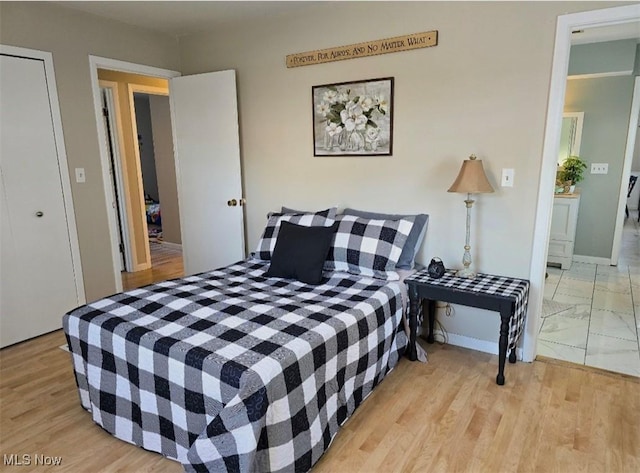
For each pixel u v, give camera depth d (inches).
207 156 146.1
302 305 84.7
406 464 70.6
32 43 113.2
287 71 128.6
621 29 142.6
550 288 160.1
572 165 186.7
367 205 122.0
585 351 110.1
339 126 122.3
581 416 82.5
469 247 103.3
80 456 73.3
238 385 59.2
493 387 93.0
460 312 111.7
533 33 92.7
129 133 182.7
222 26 136.5
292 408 63.4
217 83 138.6
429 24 104.3
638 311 137.5
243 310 81.3
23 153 114.3
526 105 95.9
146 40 139.9
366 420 81.9
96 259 133.8
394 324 95.7
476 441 75.9
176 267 196.4
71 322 79.5
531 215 99.3
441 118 106.7
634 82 175.5
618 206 186.2
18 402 89.2
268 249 117.0
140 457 73.0
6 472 69.6
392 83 111.6
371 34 112.5
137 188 188.1
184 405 66.1
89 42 125.3
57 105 120.0
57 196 122.4
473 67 100.6
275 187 138.9
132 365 71.4
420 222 111.9
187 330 72.3
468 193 98.6
